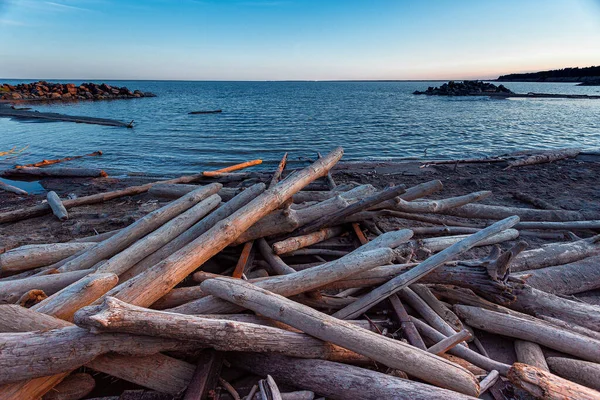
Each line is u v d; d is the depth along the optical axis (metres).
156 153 16.34
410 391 2.27
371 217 5.12
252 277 3.95
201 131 23.47
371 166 13.21
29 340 2.23
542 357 2.98
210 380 2.46
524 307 3.51
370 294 3.28
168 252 3.75
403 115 34.62
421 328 3.11
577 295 4.18
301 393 2.46
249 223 3.80
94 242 4.59
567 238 5.70
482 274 3.30
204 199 4.75
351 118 31.91
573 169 11.72
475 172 11.55
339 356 2.63
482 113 36.31
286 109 42.47
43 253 4.09
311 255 4.69
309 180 4.82
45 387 2.31
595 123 27.03
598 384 2.67
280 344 2.53
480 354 3.07
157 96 76.38
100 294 2.88
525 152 15.44
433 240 4.82
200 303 3.00
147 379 2.47
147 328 2.29
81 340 2.26
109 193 8.20
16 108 40.59
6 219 6.49
